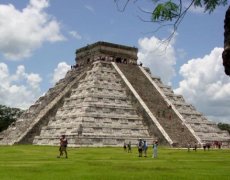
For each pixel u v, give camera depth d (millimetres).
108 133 86875
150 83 107188
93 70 106312
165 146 86188
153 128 91250
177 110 98250
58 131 89500
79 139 82312
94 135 84188
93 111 88938
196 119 100875
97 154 54500
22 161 38656
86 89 97562
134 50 118750
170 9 11711
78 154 53688
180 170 30281
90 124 85750
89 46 118000
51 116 99312
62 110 97875
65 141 45312
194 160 43719
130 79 105250
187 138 89562
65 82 112125
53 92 110125
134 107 97125
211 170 30688
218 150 73125
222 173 28406
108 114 90625
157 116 93938
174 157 49594
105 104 91812
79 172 27766
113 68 109625
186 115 99875
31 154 51781
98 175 25922
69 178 24375
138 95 98688
